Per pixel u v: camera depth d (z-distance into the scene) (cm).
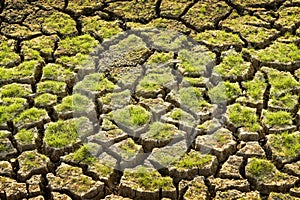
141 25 526
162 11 532
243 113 471
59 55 509
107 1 540
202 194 441
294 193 440
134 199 443
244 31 518
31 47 513
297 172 447
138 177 447
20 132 466
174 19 529
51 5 539
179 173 448
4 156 457
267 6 533
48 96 483
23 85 490
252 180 446
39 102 480
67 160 455
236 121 468
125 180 446
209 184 445
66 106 477
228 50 508
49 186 445
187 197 440
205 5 534
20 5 538
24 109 479
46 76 495
